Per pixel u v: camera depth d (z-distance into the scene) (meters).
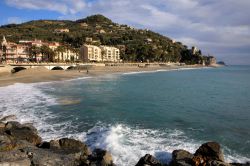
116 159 20.94
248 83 94.19
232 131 29.66
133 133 27.89
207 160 18.75
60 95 53.25
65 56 197.62
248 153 23.05
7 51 167.75
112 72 140.88
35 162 17.80
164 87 74.75
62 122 32.16
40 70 109.81
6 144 19.97
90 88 66.69
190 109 42.09
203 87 77.94
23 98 48.22
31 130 26.80
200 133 28.62
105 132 27.64
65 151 20.52
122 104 44.75
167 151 22.75
